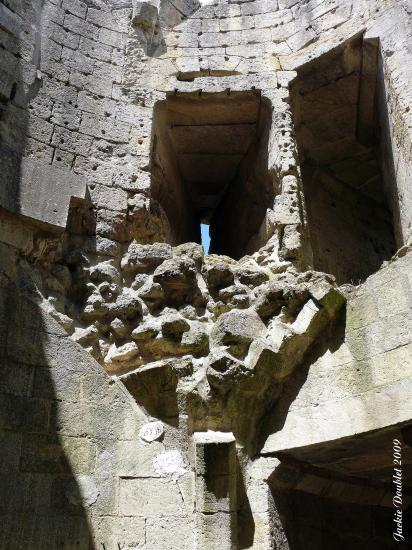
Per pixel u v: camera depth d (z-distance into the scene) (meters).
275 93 10.23
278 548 6.51
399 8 9.68
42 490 6.26
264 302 7.42
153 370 7.02
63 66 9.63
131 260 8.23
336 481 7.74
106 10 10.70
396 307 6.68
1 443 6.25
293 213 8.88
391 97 9.33
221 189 12.43
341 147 11.82
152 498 6.53
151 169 9.62
